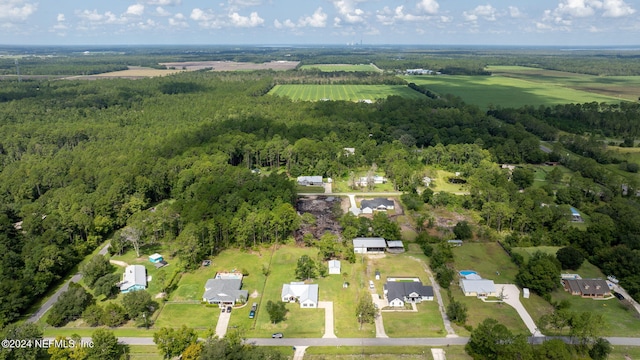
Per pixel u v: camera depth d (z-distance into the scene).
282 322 99.88
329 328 97.69
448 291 111.81
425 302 107.69
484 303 107.00
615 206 153.12
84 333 95.81
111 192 155.25
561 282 115.00
